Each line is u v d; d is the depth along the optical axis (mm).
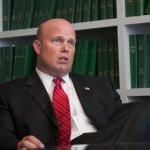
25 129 3496
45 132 3479
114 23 4293
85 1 4461
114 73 4332
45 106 3570
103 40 4406
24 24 4797
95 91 3865
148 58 4227
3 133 3393
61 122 3594
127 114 2912
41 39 3801
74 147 1996
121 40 4250
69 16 4508
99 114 3752
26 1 4801
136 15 4207
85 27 4418
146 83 4180
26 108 3570
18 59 4754
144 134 2859
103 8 4383
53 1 4605
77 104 3779
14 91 3686
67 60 3725
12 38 5090
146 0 4250
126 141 2756
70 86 3852
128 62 4254
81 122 3701
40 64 3830
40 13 4680
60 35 3707
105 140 2762
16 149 3209
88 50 4465
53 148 1974
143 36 4207
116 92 4016
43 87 3697
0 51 4875
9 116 3570
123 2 4258
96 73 4457
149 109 2932
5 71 4828
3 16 4953
